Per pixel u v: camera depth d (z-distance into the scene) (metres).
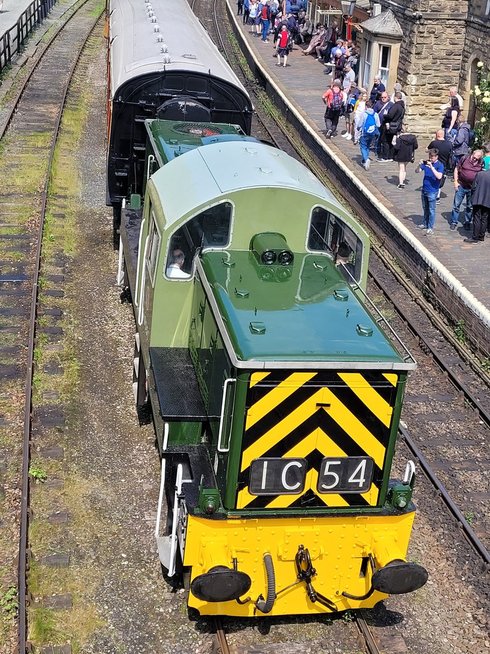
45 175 18.28
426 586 7.90
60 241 15.10
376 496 7.01
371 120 19.34
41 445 9.42
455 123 19.19
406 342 12.73
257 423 6.63
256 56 33.56
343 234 8.16
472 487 9.52
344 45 27.59
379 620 7.43
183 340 8.32
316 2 38.56
